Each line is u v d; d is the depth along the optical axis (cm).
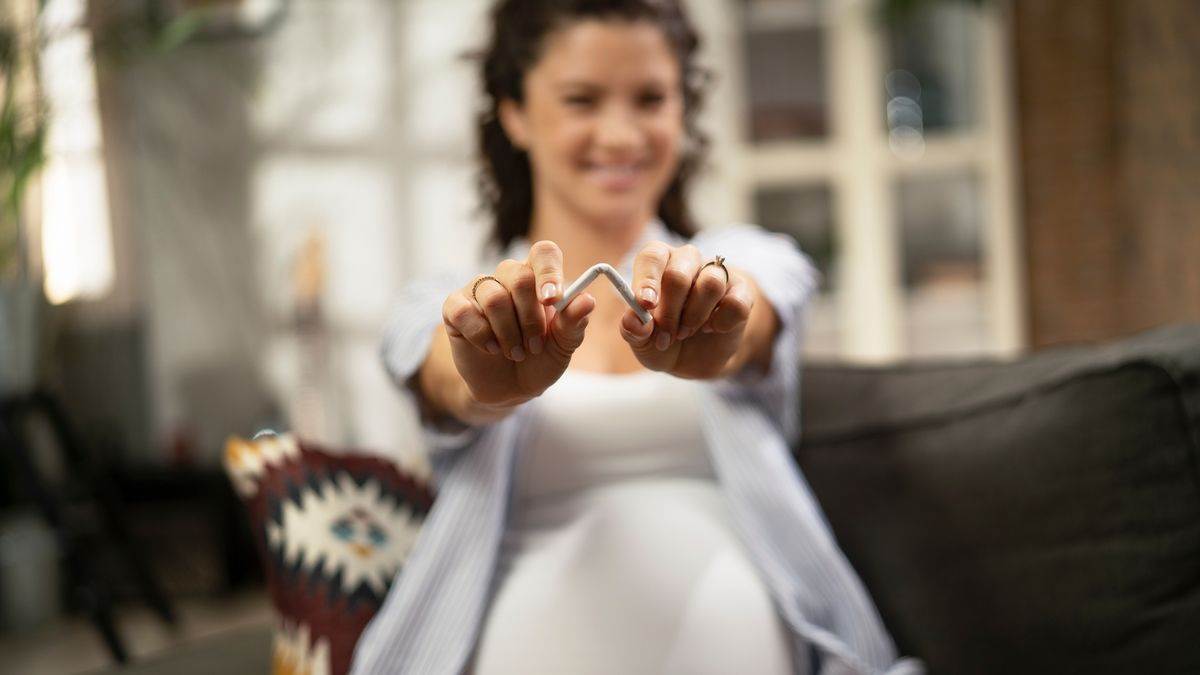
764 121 407
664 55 116
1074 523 96
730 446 111
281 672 112
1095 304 371
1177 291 313
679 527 108
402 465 131
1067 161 371
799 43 406
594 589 103
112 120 381
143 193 392
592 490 112
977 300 397
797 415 123
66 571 330
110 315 388
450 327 79
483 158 135
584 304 75
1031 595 99
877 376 121
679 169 138
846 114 402
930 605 106
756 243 114
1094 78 366
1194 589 91
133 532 348
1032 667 99
